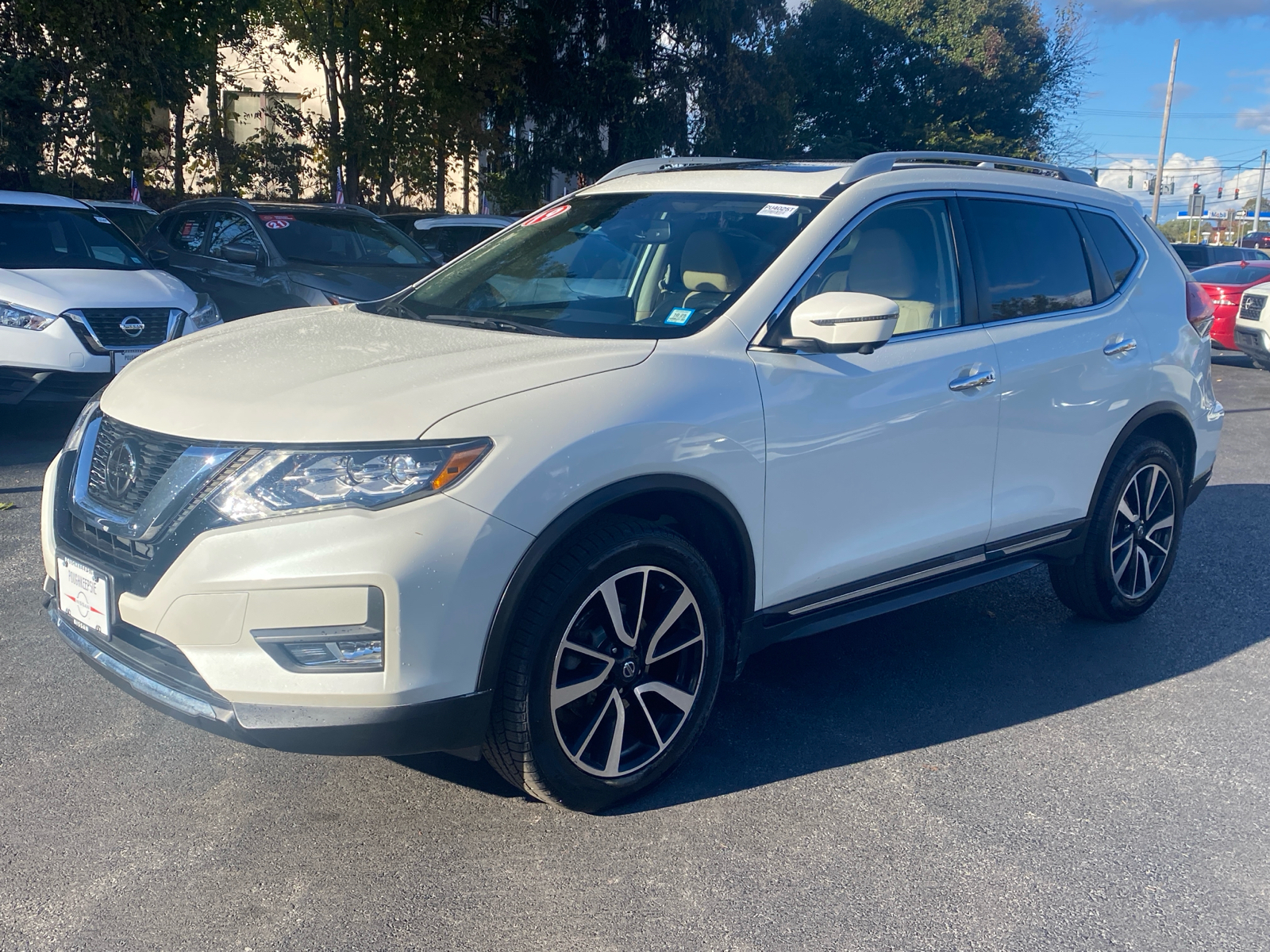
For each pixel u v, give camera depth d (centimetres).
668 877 276
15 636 414
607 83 2228
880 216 371
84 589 291
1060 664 435
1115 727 377
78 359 723
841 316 311
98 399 327
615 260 374
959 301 389
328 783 318
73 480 305
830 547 345
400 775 324
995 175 423
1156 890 279
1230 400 1191
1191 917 268
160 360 331
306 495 257
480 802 310
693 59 2345
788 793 321
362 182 2248
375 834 291
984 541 398
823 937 254
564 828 297
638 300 352
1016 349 396
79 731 343
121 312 746
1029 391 399
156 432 279
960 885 277
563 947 246
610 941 249
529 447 270
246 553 256
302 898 261
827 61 3581
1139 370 448
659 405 295
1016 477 403
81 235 854
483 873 274
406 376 285
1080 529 442
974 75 3588
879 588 366
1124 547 469
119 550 283
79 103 1716
